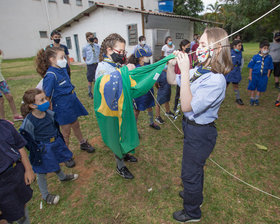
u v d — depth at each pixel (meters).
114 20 11.12
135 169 2.85
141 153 3.21
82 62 14.63
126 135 2.28
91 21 12.49
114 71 2.24
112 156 3.17
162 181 2.61
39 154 2.11
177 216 2.03
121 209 2.22
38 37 20.02
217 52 1.43
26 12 18.92
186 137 1.69
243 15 7.64
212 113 1.56
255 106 4.91
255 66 4.61
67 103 2.69
